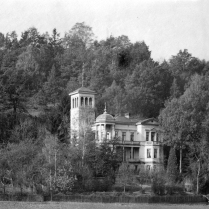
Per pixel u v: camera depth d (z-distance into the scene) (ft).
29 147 507.30
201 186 519.19
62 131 613.52
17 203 433.07
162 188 493.77
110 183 499.10
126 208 424.05
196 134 625.41
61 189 467.11
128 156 647.97
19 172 472.44
